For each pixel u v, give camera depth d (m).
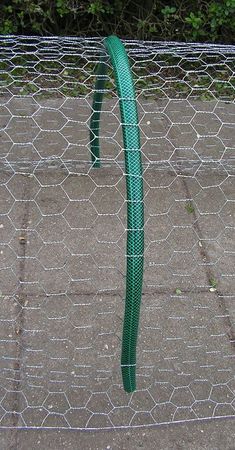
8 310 2.73
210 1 4.95
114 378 2.45
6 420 2.27
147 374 2.47
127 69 2.08
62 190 3.49
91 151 3.56
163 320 2.72
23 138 3.94
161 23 5.14
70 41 3.59
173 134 4.11
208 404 2.38
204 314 2.77
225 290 2.91
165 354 2.56
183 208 3.43
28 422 2.27
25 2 4.87
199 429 2.29
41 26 5.10
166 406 2.36
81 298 2.81
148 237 3.19
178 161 3.79
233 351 2.60
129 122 1.99
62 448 2.20
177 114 4.32
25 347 2.55
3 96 4.39
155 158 3.83
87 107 4.29
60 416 2.29
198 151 3.94
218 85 4.38
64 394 2.37
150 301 2.82
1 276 2.91
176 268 3.02
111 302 2.80
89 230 3.21
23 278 2.90
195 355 2.57
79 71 4.32
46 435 2.23
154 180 3.63
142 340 2.62
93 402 2.35
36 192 3.47
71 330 2.64
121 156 3.78
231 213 3.42
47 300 2.79
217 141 4.06
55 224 3.24
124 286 2.89
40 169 3.64
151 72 4.54
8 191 3.46
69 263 3.00
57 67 4.40
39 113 4.21
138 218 1.98
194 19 4.97
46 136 3.97
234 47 3.11
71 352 2.54
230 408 2.37
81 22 5.23
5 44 4.46
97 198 3.44
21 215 3.29
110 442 2.23
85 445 2.21
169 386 2.43
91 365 2.49
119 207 3.38
